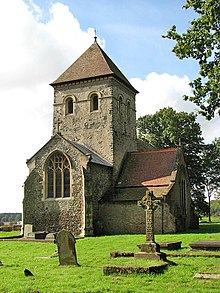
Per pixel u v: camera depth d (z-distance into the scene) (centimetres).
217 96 2094
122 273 1389
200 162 5819
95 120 4169
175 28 2214
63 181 3678
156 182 3753
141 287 1163
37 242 2908
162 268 1453
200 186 5838
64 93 4372
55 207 3659
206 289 1124
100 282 1247
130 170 4084
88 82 4259
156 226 3425
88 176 3528
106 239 2847
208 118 2173
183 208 3916
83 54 4556
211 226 4509
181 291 1102
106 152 4059
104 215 3669
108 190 3875
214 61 2117
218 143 6200
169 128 5894
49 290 1138
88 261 1772
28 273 1413
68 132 4281
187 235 2927
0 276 1398
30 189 3800
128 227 3553
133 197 3641
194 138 5859
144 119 6362
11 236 3519
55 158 3762
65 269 1541
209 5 2002
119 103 4334
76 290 1131
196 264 1588
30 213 3759
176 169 3841
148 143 5956
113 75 4144
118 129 4216
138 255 1700
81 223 3500
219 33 2075
